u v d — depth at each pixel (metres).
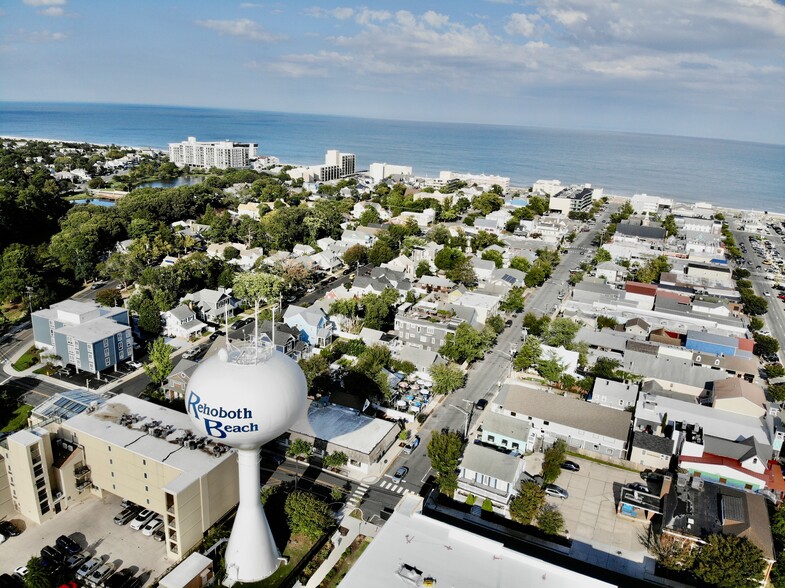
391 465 72.12
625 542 60.53
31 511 60.12
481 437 76.81
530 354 96.81
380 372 85.62
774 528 60.44
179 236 165.00
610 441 75.06
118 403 70.19
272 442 75.12
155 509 60.81
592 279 144.50
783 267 181.12
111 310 102.25
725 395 82.81
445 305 115.38
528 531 61.47
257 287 122.19
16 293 115.69
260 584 53.06
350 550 57.56
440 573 46.84
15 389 86.38
